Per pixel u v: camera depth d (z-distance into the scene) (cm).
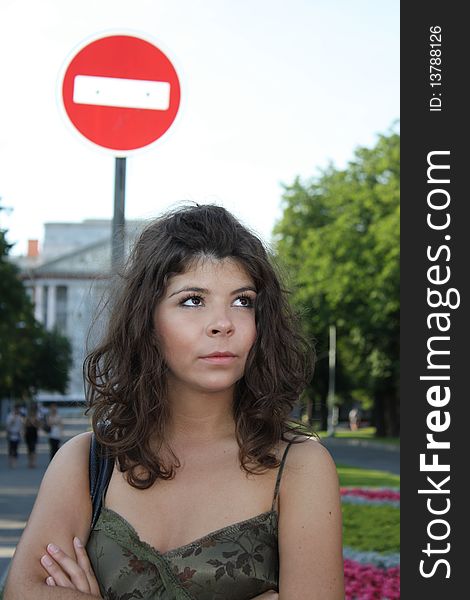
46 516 269
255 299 273
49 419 3042
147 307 269
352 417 9906
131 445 267
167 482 267
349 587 866
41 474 2975
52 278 13625
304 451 270
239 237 272
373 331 5334
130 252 282
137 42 574
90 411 288
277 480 267
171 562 255
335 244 5156
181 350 265
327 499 267
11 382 5934
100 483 270
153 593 255
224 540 259
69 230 15025
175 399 272
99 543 264
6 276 5288
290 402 278
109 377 279
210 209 279
